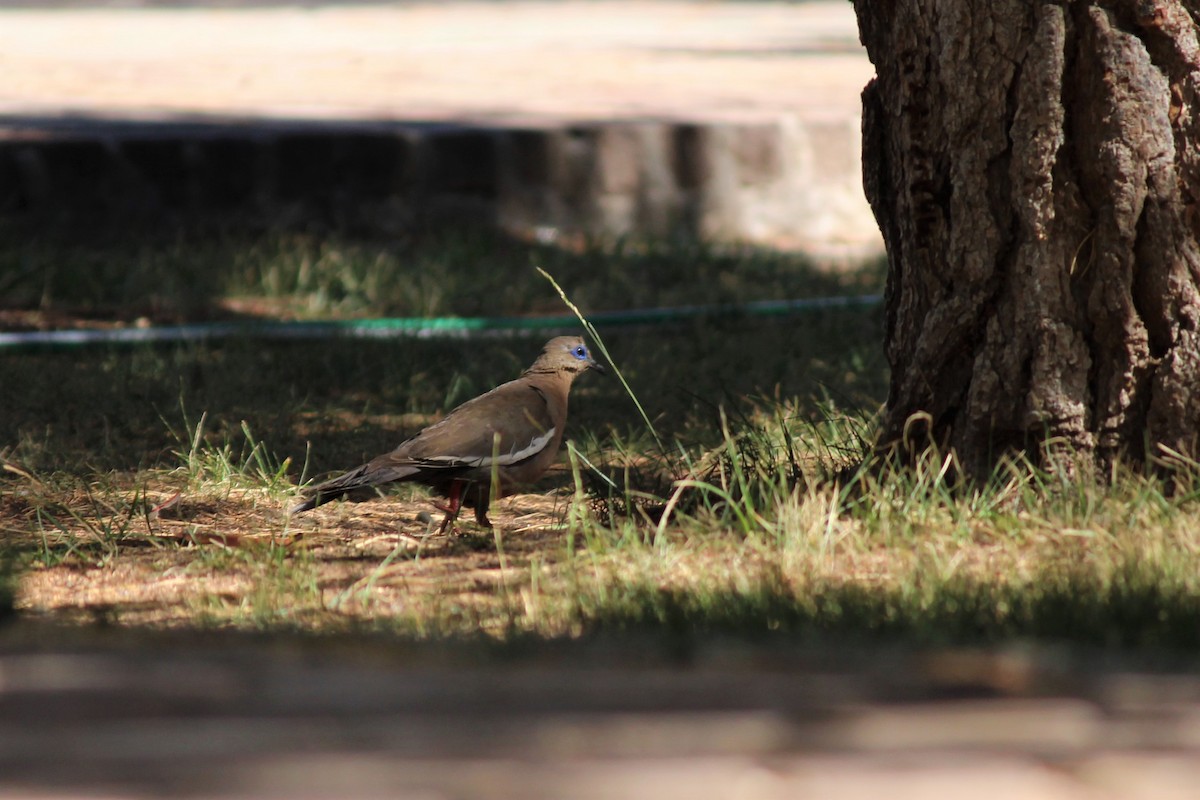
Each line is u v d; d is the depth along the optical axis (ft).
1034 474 36.63
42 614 29.78
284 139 86.38
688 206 95.86
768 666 13.80
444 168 89.56
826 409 48.24
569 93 130.62
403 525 41.22
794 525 33.88
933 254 38.75
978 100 37.17
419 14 292.61
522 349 66.33
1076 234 36.78
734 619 26.78
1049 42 36.19
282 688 11.02
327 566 35.70
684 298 76.95
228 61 163.73
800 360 64.39
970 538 33.96
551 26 253.24
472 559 36.11
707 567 32.68
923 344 38.58
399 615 29.30
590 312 73.56
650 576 31.76
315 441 50.78
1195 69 35.96
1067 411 36.91
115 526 40.47
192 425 52.01
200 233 84.38
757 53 188.55
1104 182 36.19
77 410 53.83
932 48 37.76
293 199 86.74
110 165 83.25
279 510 42.88
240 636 21.89
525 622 27.78
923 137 38.40
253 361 62.28
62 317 69.87
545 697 11.02
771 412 51.78
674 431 51.85
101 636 18.07
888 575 31.12
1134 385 36.65
